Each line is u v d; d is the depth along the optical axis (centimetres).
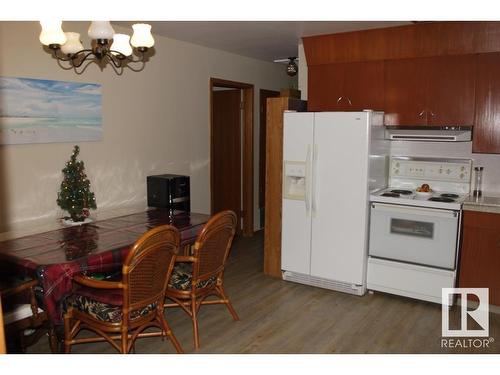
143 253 232
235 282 412
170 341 295
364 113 352
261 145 588
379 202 364
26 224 322
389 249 366
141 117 411
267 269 430
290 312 345
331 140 368
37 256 248
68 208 331
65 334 254
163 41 426
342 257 378
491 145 347
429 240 348
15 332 261
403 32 368
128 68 393
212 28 384
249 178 568
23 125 313
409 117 382
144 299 247
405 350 284
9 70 303
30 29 313
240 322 327
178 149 458
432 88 368
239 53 520
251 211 576
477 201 345
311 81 429
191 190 482
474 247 339
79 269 240
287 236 404
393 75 385
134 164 409
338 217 375
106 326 245
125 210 384
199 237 279
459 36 347
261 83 577
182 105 457
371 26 371
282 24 370
